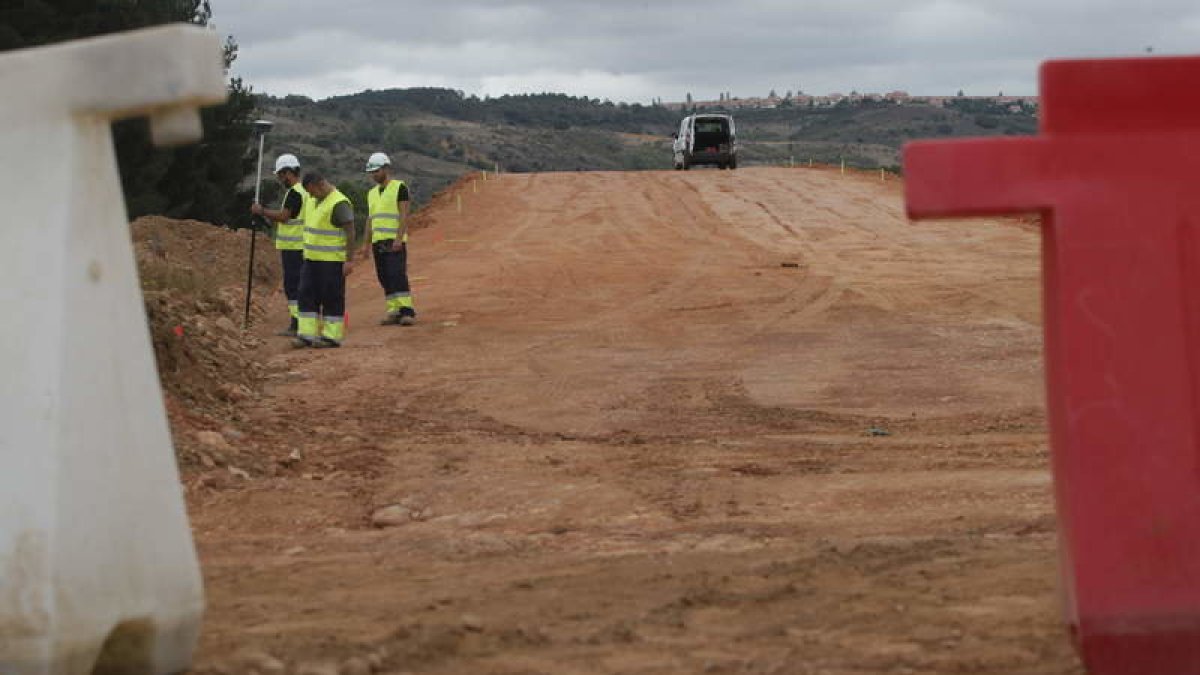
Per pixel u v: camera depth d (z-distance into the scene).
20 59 5.04
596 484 9.80
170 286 21.22
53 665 4.86
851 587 6.59
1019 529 8.06
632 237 33.38
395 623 6.10
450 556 7.72
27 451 4.89
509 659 5.50
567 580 6.97
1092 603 4.68
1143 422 4.70
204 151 46.06
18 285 4.96
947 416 13.11
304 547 8.07
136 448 5.14
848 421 12.94
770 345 17.80
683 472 10.23
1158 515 4.68
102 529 5.00
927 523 8.41
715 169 61.38
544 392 14.73
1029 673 5.16
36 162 5.01
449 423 13.01
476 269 27.53
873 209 38.94
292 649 5.63
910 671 5.20
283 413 13.18
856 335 18.47
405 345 18.27
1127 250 4.71
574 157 194.50
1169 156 4.72
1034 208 4.74
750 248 30.33
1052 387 4.89
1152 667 4.67
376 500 9.45
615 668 5.34
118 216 5.16
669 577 6.94
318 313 18.28
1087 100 4.74
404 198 20.22
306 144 153.50
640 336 18.86
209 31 5.02
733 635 5.78
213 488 9.70
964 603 6.21
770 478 10.02
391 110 193.25
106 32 37.84
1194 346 4.70
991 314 20.16
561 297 23.17
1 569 4.86
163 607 5.18
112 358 5.09
